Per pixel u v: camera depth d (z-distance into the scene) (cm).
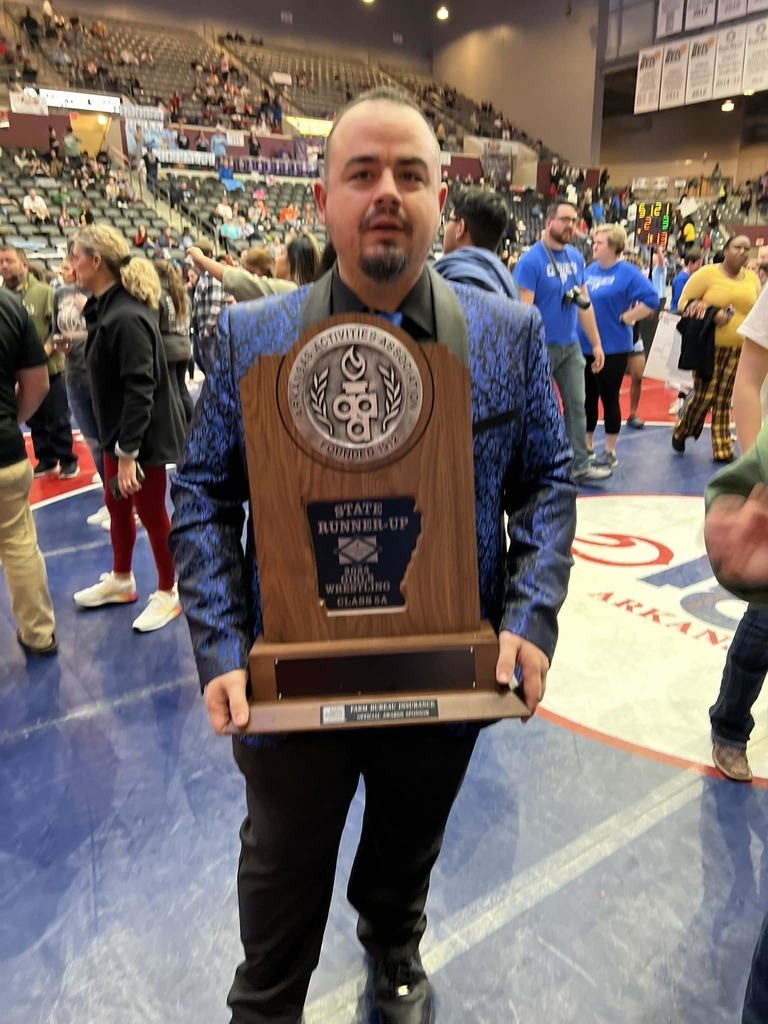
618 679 288
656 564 395
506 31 2562
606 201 2144
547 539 120
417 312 113
